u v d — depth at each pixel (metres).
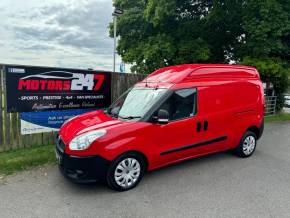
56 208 3.58
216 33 14.38
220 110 5.32
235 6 12.90
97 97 7.49
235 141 5.70
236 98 5.61
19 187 4.21
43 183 4.38
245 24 11.41
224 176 4.80
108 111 5.24
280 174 4.95
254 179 4.68
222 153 6.26
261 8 10.66
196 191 4.16
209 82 5.18
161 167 4.68
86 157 3.85
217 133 5.30
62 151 4.10
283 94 14.54
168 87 4.73
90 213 3.47
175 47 12.77
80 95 7.11
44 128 6.55
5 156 5.58
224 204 3.74
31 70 6.12
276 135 8.59
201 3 14.59
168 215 3.44
